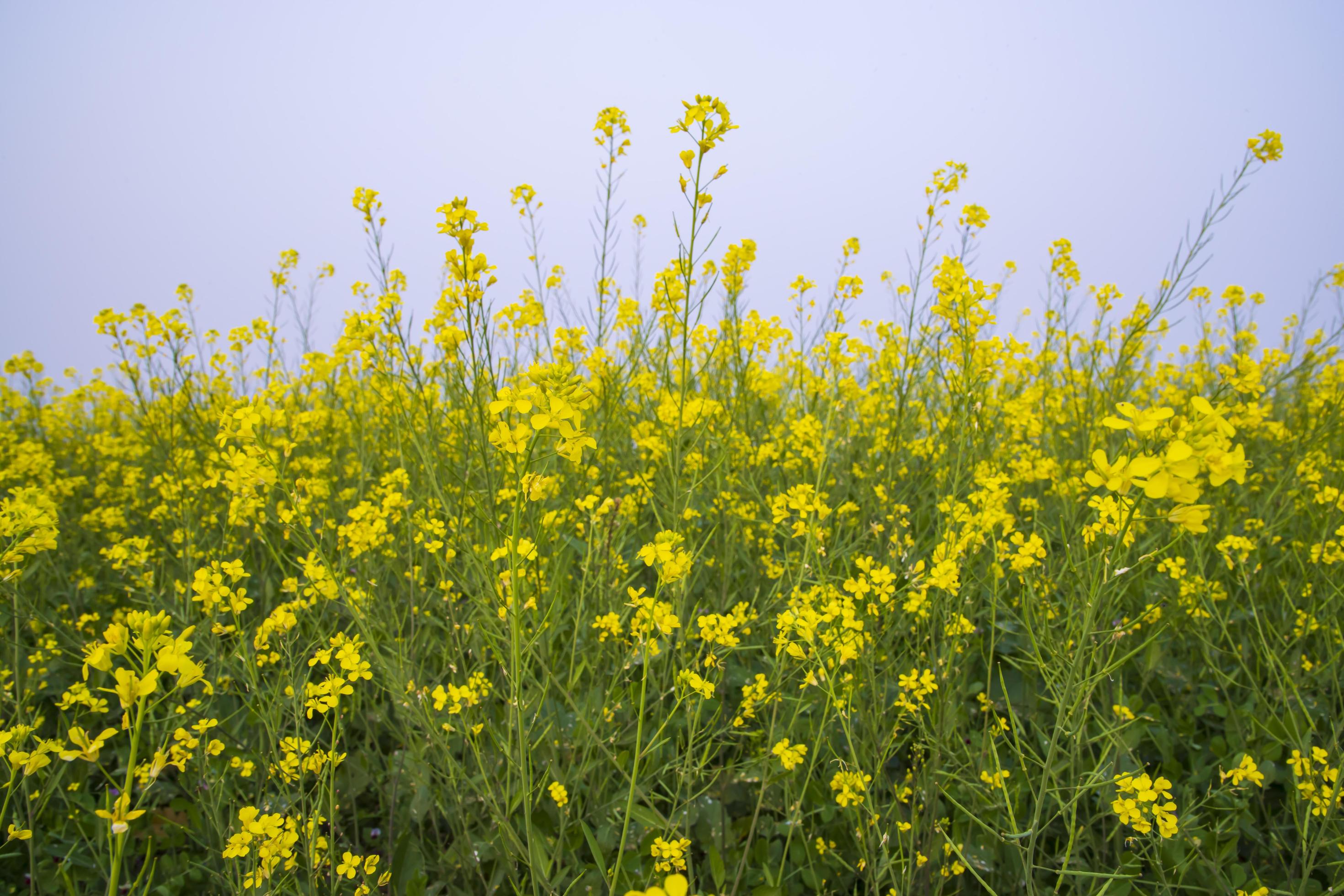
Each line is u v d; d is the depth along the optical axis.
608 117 3.06
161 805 2.37
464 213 1.97
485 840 2.05
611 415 2.82
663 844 1.73
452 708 1.81
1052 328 4.39
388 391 3.04
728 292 3.37
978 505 2.13
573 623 2.61
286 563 3.01
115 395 5.52
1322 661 2.54
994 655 2.82
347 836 2.35
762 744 2.24
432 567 2.93
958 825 2.07
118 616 2.62
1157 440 1.16
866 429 3.83
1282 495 3.18
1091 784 1.60
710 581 3.04
